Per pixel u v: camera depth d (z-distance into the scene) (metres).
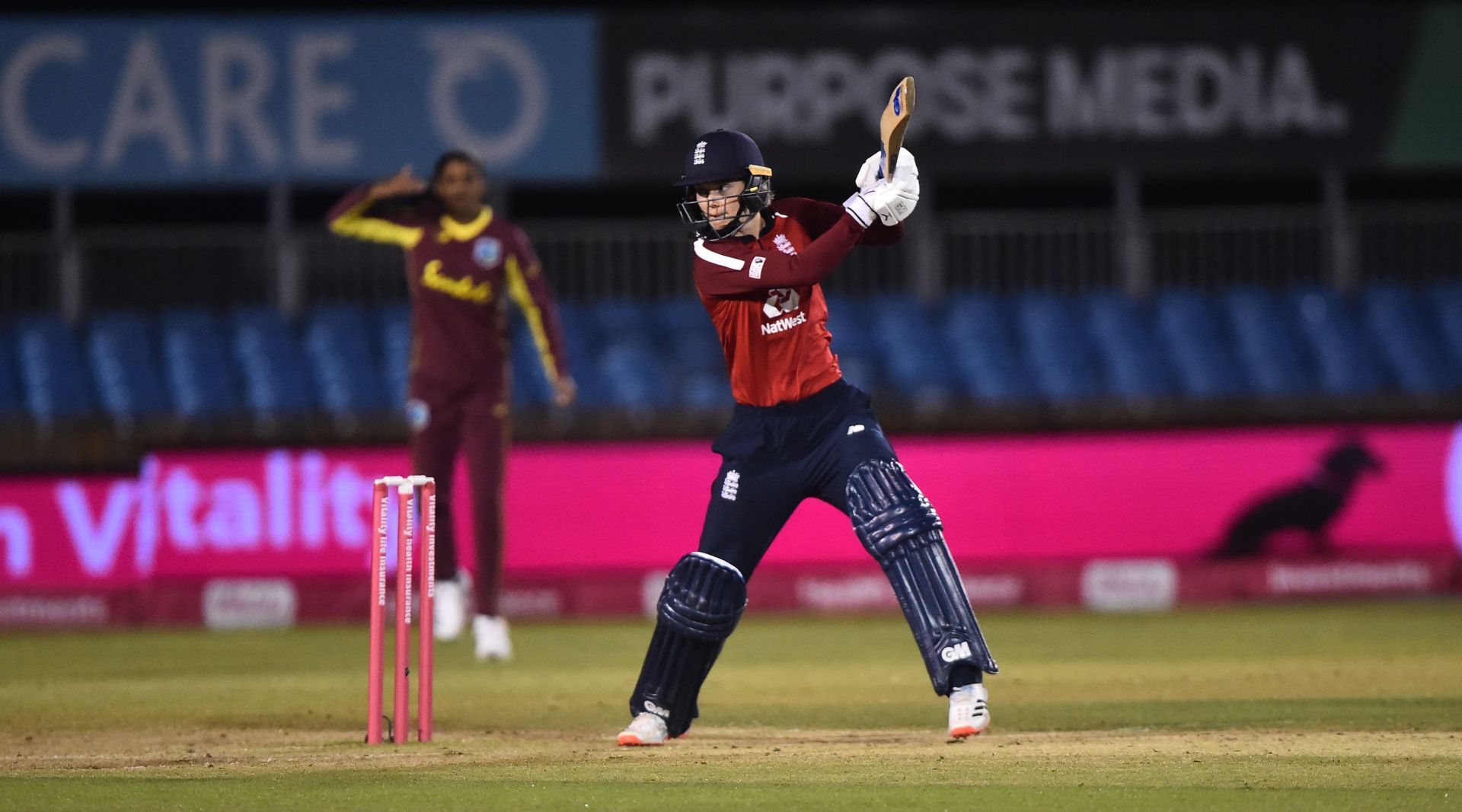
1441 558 41.72
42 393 50.62
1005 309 53.97
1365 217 53.78
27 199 60.28
